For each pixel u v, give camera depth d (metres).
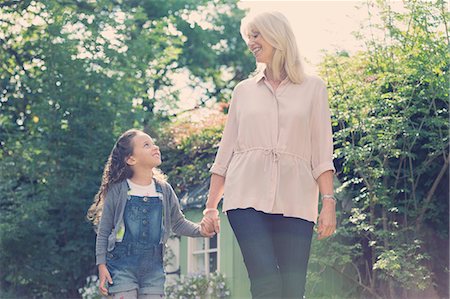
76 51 14.66
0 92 14.57
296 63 4.22
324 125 4.21
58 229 13.12
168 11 22.02
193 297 11.25
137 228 4.78
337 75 9.92
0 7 15.52
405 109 9.68
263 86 4.28
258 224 4.05
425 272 9.41
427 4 9.60
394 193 9.77
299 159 4.17
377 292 9.70
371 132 9.72
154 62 16.94
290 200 4.12
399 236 9.61
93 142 13.66
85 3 16.16
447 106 9.80
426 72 9.66
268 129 4.17
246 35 4.30
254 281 4.01
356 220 9.45
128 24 16.05
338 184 10.09
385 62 9.86
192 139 12.82
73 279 13.01
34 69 14.84
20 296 12.98
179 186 12.54
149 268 4.81
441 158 9.87
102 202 4.93
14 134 14.18
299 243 4.12
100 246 4.76
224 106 15.59
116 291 4.70
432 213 9.66
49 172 13.47
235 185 4.14
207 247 11.80
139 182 4.90
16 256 12.91
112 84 14.47
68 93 14.12
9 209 13.14
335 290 9.85
